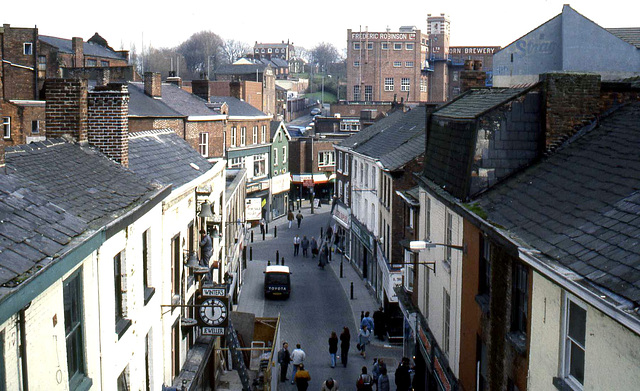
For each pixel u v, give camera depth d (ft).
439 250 61.98
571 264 30.42
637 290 24.88
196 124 144.05
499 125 49.65
